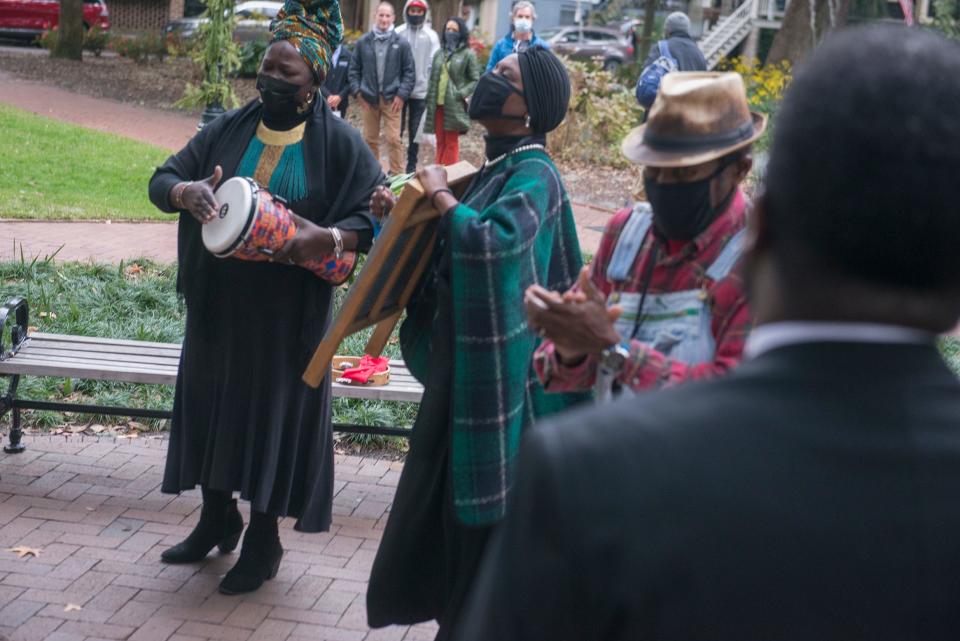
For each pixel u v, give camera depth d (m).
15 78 22.02
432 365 3.30
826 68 1.23
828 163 1.18
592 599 1.19
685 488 1.18
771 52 23.12
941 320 1.22
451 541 3.29
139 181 12.41
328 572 4.52
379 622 3.46
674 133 2.46
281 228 3.83
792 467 1.17
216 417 4.20
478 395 3.14
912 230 1.16
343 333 3.37
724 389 1.24
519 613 1.22
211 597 4.25
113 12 37.28
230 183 3.87
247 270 4.05
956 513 1.15
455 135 13.33
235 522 4.57
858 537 1.15
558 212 3.36
